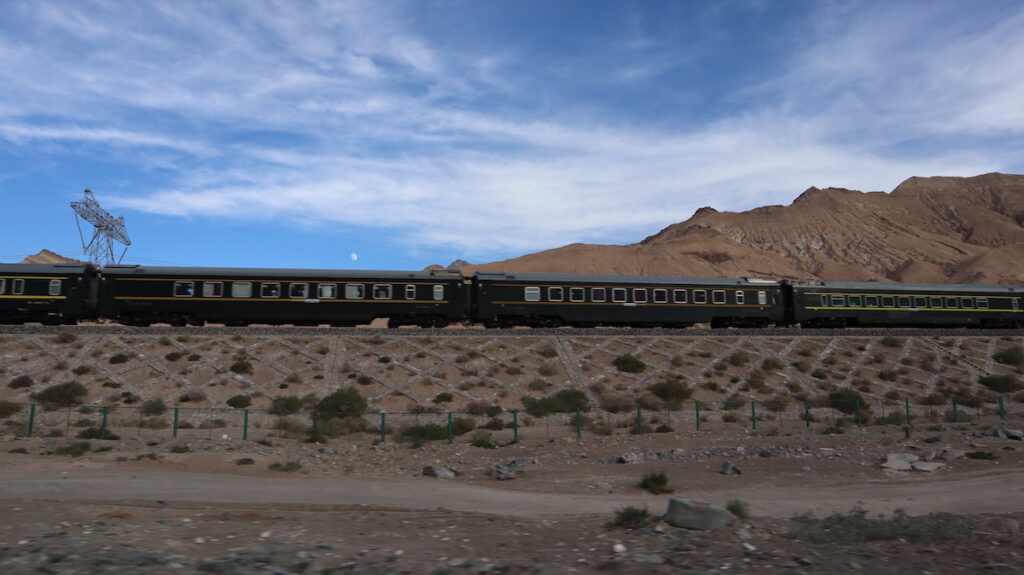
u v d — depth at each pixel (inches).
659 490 678.5
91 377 1375.5
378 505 579.2
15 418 1163.9
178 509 524.7
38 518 443.2
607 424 1270.9
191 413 1251.8
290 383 1427.2
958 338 1978.3
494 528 452.4
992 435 1050.1
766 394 1561.3
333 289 1675.7
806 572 295.7
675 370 1656.0
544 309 1775.3
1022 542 361.4
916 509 566.9
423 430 1150.3
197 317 1622.8
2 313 1593.3
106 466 751.1
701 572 296.7
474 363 1592.0
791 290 1966.0
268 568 305.4
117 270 1609.3
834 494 652.7
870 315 2006.6
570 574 303.9
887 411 1488.7
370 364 1551.4
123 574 285.6
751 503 602.5
